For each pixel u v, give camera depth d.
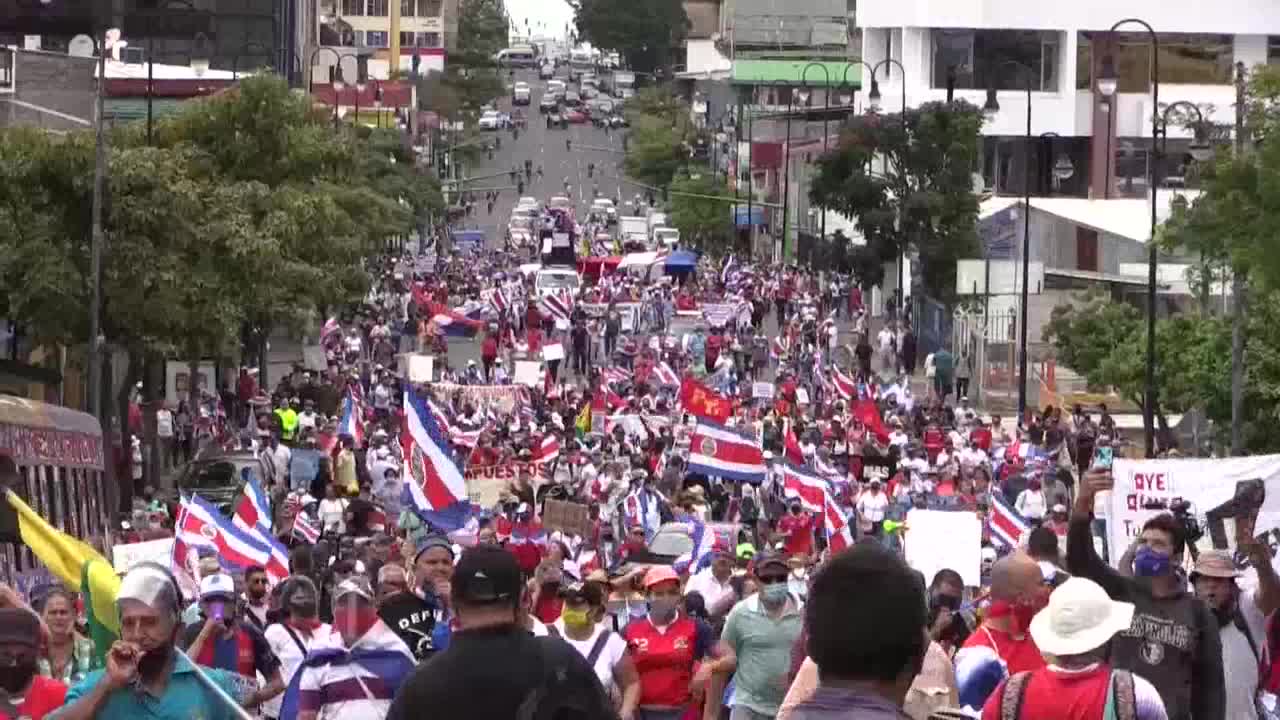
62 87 54.31
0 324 54.31
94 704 10.55
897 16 116.94
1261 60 116.25
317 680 12.92
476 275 122.94
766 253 151.88
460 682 8.96
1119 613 10.35
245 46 116.81
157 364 57.03
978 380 77.62
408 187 125.75
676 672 17.75
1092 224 87.69
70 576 13.58
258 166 64.56
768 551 18.11
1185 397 52.91
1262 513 20.59
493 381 72.75
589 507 37.44
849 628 7.29
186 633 17.12
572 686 9.04
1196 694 12.97
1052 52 116.31
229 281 50.16
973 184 93.94
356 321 92.88
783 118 162.62
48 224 47.41
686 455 47.06
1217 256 44.91
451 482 29.08
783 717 7.43
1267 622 14.26
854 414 55.59
